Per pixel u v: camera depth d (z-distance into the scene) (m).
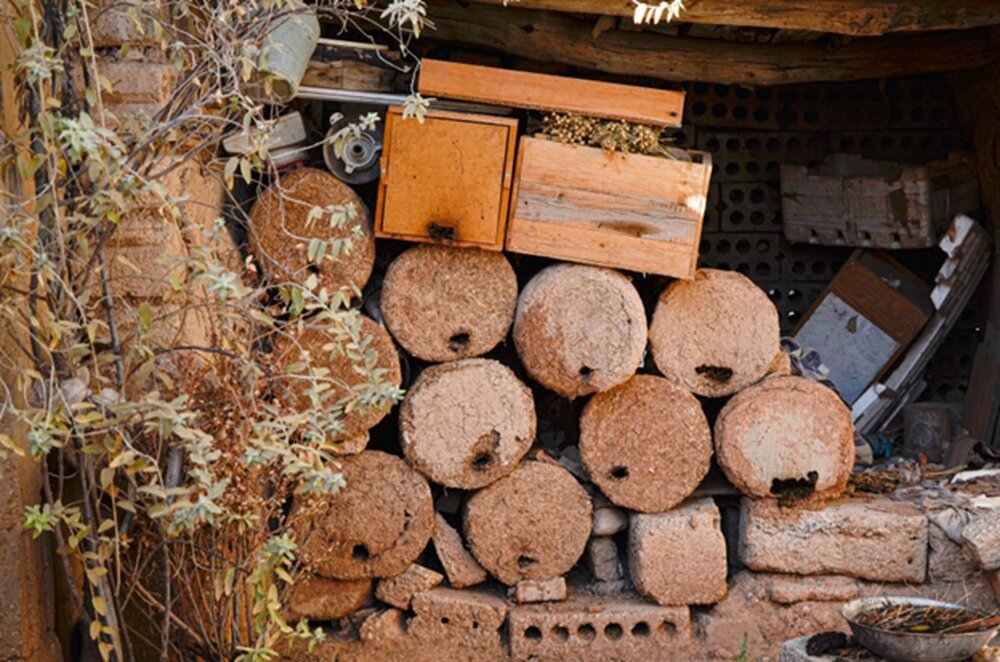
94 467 4.04
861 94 7.01
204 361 4.41
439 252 5.18
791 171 6.86
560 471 5.31
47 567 4.22
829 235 6.79
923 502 5.47
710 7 5.41
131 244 4.47
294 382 4.88
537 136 5.09
